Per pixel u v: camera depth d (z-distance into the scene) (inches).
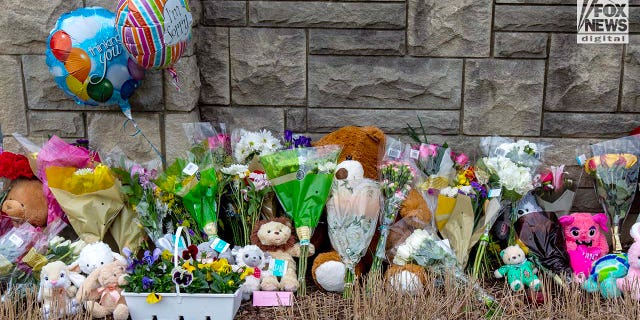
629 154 141.3
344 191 131.3
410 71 152.5
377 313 114.5
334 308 123.5
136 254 137.9
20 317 117.0
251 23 151.6
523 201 140.6
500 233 140.2
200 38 153.1
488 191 134.6
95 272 121.2
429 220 136.3
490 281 138.3
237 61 153.8
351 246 128.8
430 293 118.7
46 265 123.6
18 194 137.6
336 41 151.6
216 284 116.3
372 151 143.0
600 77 150.3
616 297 121.6
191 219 137.3
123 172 138.4
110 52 132.5
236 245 140.9
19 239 128.9
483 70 151.6
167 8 125.4
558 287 131.7
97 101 136.7
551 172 143.0
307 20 150.6
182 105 146.8
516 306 124.8
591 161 144.2
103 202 134.6
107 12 135.1
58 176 132.0
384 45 151.3
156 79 145.2
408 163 136.7
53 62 131.9
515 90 152.0
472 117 154.2
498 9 148.2
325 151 132.7
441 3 148.7
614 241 141.6
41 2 141.4
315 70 153.6
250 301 128.2
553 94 151.9
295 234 136.3
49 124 148.9
